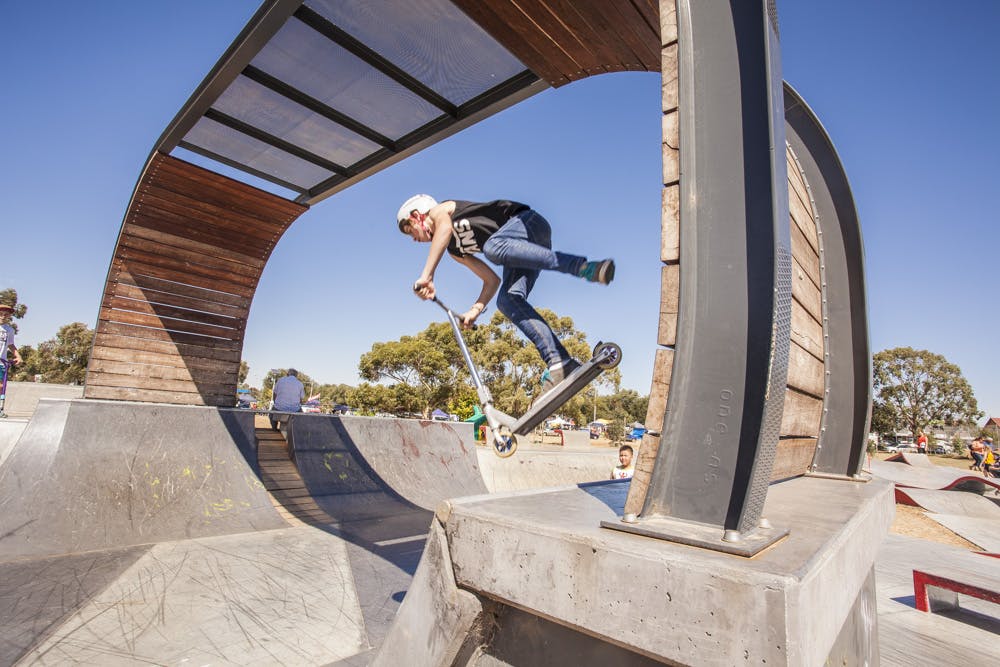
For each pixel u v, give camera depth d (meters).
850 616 2.15
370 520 5.42
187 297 6.75
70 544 3.89
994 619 3.81
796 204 2.78
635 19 2.84
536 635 1.40
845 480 2.94
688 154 1.44
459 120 4.70
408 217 2.45
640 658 1.19
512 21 3.00
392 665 1.58
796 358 2.55
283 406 9.34
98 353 6.14
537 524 1.26
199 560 3.83
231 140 5.41
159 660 2.40
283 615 2.97
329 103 4.71
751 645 0.90
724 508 1.25
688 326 1.39
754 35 1.41
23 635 2.55
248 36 3.87
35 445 4.42
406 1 3.58
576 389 1.97
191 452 5.20
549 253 1.99
